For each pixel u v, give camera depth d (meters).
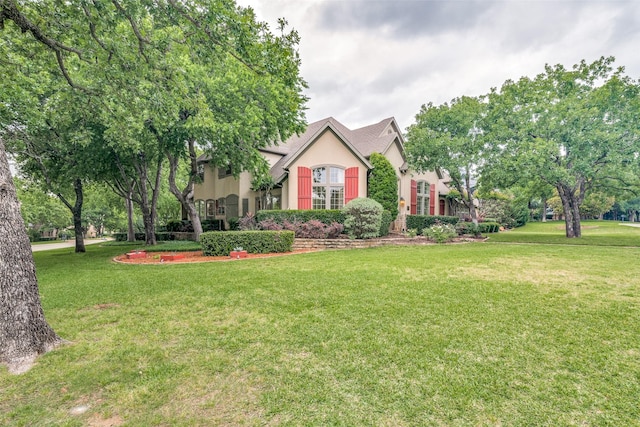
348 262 8.93
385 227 16.41
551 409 2.44
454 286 6.01
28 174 16.09
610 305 4.78
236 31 5.82
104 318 4.65
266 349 3.53
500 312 4.54
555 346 3.46
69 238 50.38
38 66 8.46
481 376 2.90
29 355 3.44
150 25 7.20
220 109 12.27
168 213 35.19
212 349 3.57
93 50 7.08
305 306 4.97
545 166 15.11
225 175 22.33
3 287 3.43
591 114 14.20
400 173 20.50
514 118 16.30
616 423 2.27
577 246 13.23
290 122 13.62
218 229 22.42
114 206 28.88
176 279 7.13
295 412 2.46
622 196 18.22
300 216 15.34
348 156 17.14
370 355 3.33
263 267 8.41
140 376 3.03
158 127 11.81
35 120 10.41
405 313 4.55
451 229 16.44
